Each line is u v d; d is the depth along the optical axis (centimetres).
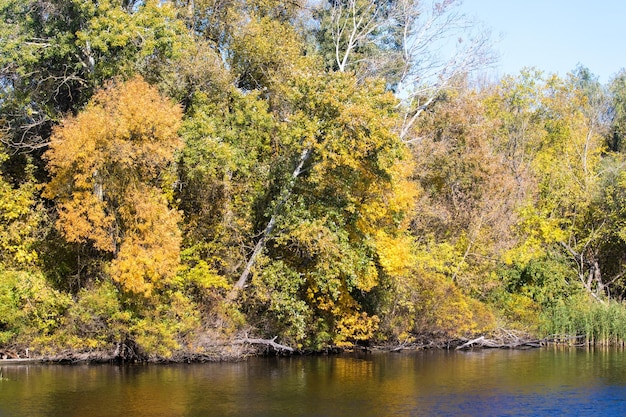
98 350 2597
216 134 2952
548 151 4722
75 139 2531
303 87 2794
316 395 2020
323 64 3822
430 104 4800
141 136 2577
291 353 2994
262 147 3111
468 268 3619
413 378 2348
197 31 3762
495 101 4762
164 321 2567
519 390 2142
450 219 3750
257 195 3008
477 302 3509
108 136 2531
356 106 2691
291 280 2808
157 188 2748
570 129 4688
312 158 2872
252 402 1906
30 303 2547
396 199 3023
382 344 3262
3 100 3144
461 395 2055
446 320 3303
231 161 2816
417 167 3903
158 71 3116
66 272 2900
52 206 3117
